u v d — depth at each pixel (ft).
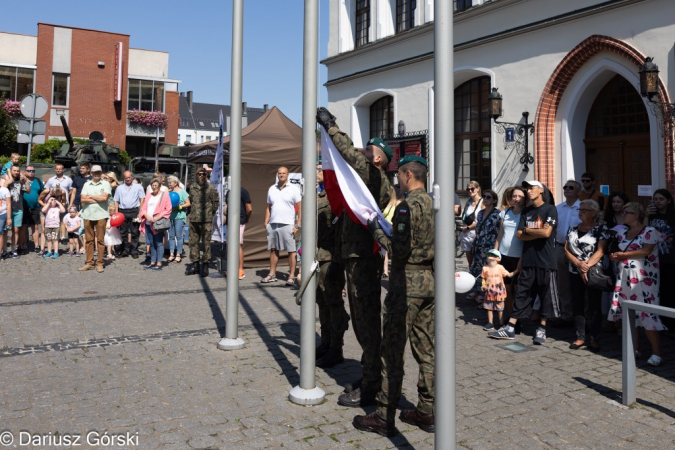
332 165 13.75
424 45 46.62
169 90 120.57
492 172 40.55
